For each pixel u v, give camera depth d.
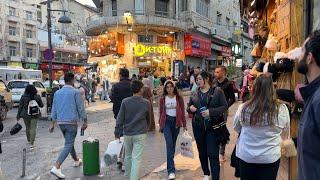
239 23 60.47
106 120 16.81
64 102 7.49
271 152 4.16
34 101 10.87
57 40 73.00
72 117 7.47
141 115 6.41
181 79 30.41
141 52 36.94
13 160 9.27
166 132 7.06
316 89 2.22
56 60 71.00
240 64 49.41
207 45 45.81
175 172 7.38
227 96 7.68
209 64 48.59
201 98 6.28
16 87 26.48
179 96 7.14
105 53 38.12
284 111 4.21
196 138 6.41
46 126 15.22
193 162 8.07
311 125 2.11
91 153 7.49
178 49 39.66
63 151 7.42
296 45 5.35
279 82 5.93
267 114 4.09
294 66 5.27
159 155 9.00
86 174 7.50
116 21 36.81
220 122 6.17
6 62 65.19
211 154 6.18
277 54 5.64
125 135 6.44
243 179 4.34
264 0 9.38
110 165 8.02
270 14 8.71
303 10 5.22
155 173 7.43
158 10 39.97
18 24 69.06
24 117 10.85
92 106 23.98
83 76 27.95
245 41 63.28
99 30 39.84
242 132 4.32
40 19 79.31
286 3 5.83
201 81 6.31
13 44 68.12
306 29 5.08
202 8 45.91
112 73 37.81
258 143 4.18
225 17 54.94
